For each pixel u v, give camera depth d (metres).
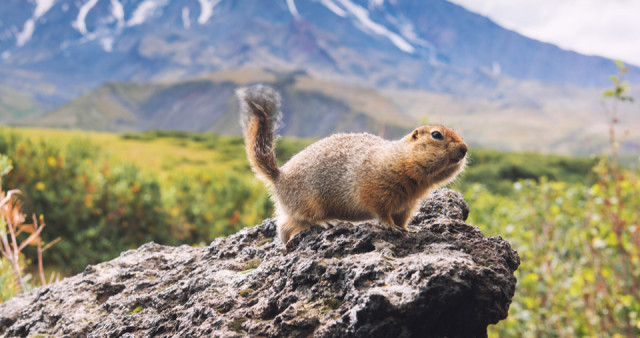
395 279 0.83
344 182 1.03
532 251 1.67
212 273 0.96
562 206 1.74
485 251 0.89
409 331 0.80
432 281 0.80
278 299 0.87
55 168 2.51
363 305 0.79
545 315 1.57
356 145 1.05
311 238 0.99
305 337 0.82
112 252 2.36
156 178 2.80
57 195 2.41
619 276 1.56
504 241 0.94
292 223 1.07
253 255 1.01
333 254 0.92
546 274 1.54
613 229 1.49
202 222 2.70
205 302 0.89
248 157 1.11
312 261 0.88
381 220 1.02
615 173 1.50
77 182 2.48
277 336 0.83
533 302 1.54
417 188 1.02
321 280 0.86
